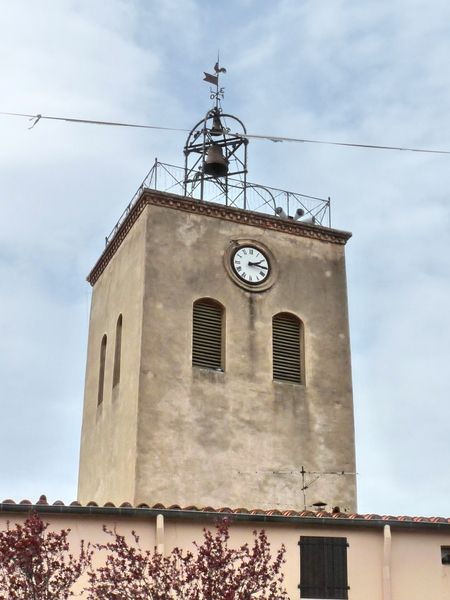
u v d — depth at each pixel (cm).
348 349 3061
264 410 2855
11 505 1953
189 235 2970
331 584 2131
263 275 3023
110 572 1788
